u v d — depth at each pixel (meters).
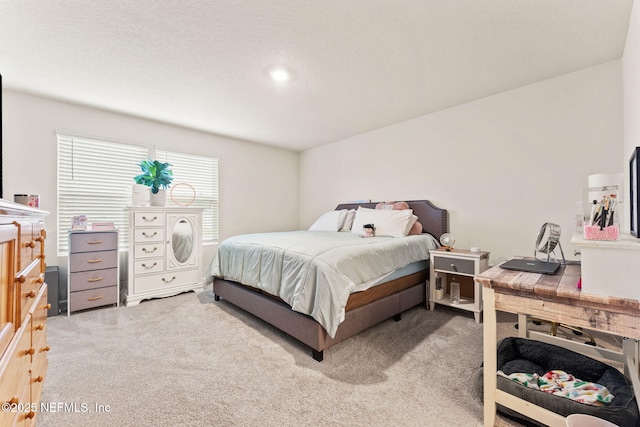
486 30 1.79
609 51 2.03
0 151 1.57
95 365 1.76
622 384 1.22
